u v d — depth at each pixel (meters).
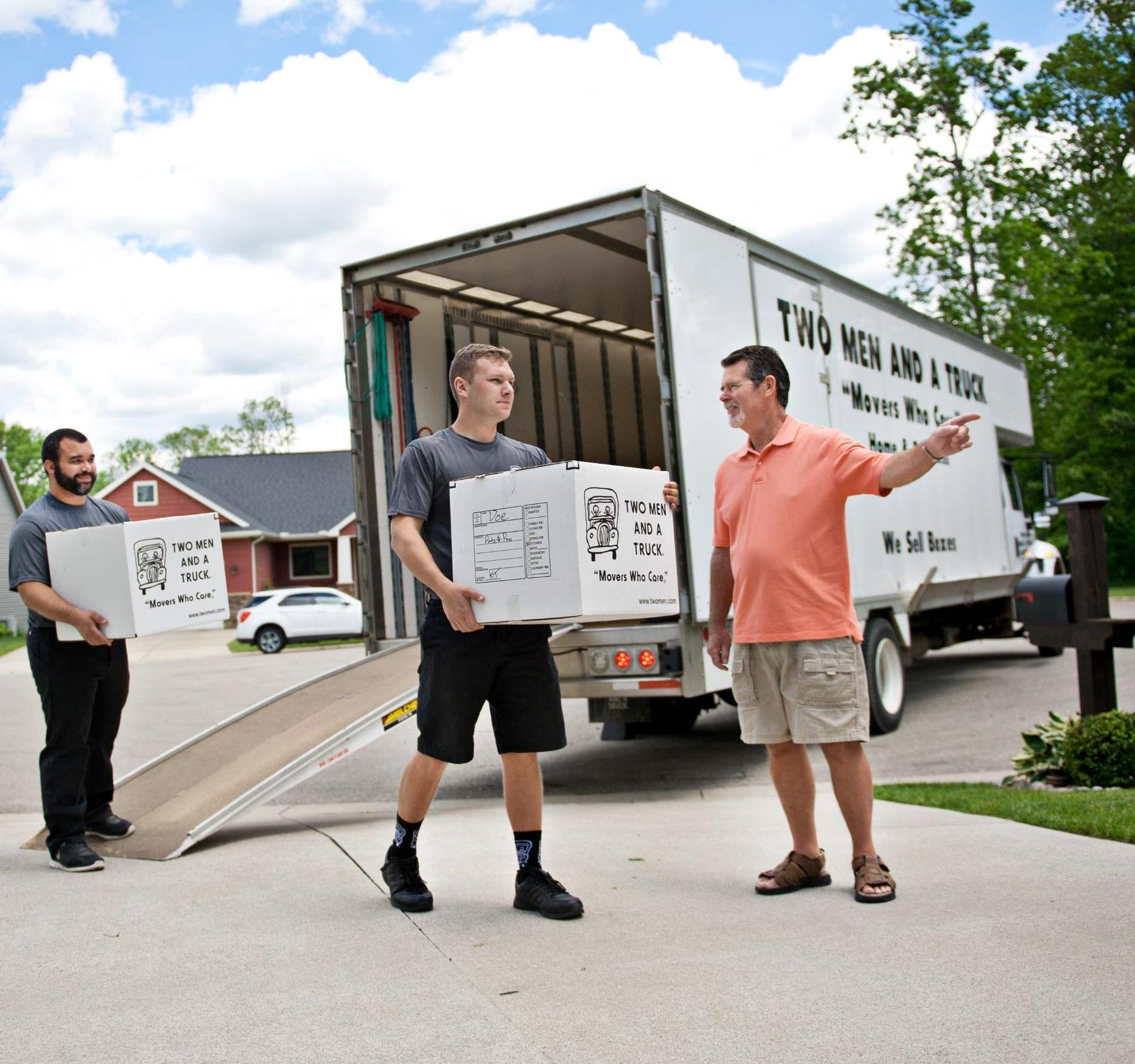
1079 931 3.02
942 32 28.12
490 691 3.49
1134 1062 2.21
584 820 5.29
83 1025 2.61
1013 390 12.55
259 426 72.06
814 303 7.85
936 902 3.40
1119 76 31.55
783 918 3.32
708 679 6.30
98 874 4.22
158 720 11.39
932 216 28.69
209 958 3.08
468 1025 2.54
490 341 8.27
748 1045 2.38
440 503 3.50
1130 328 28.39
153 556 4.26
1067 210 30.48
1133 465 27.88
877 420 8.73
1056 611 6.13
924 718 8.77
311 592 23.41
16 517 39.03
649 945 3.09
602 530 3.18
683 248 6.31
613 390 9.68
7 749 9.59
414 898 3.50
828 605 3.54
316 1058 2.39
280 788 4.89
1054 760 5.82
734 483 3.80
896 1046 2.34
